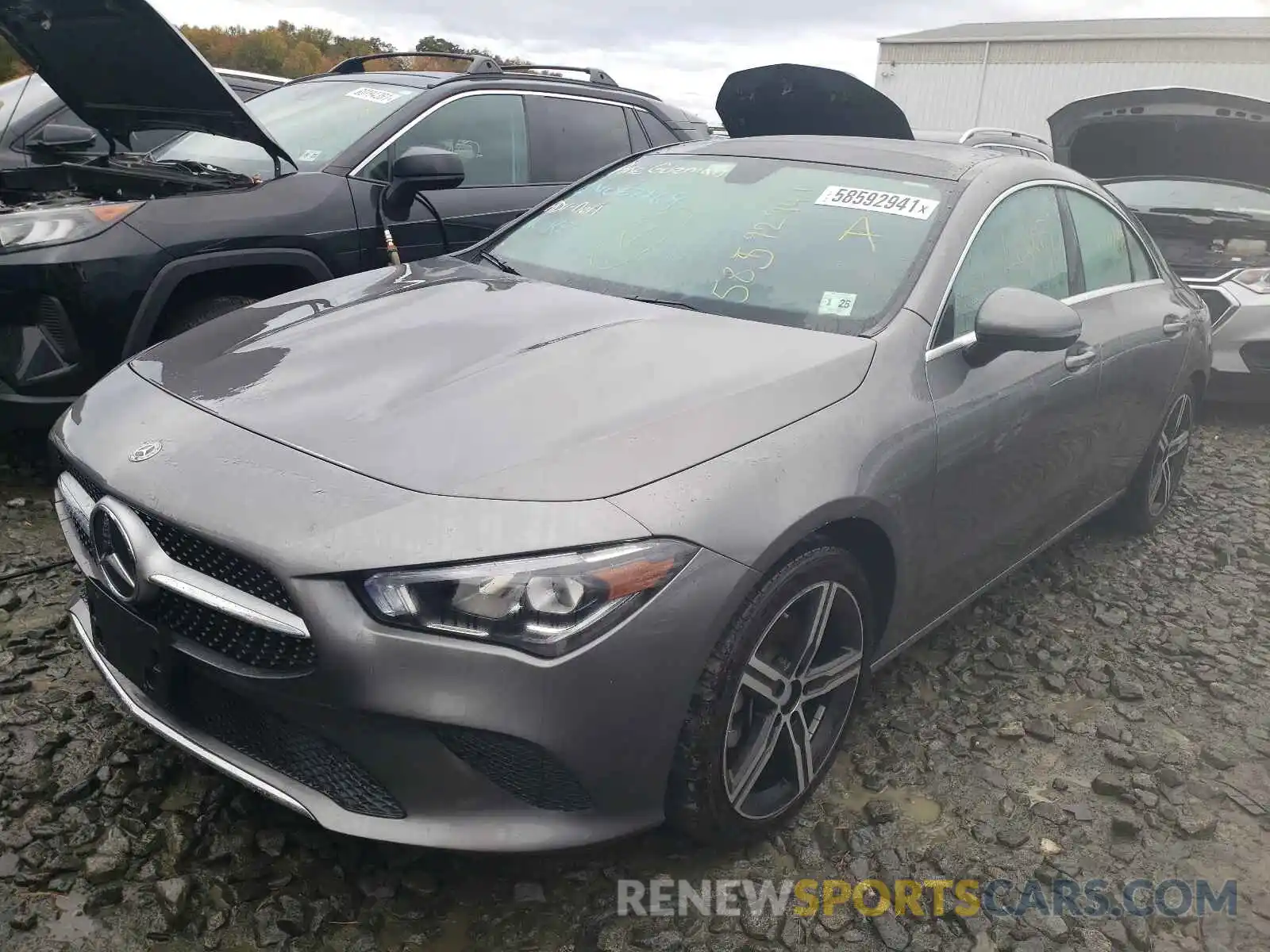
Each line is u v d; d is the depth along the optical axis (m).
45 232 3.61
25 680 2.72
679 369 2.27
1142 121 6.51
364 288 2.96
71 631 3.00
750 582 1.98
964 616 3.53
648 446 1.99
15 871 2.10
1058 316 2.58
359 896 2.11
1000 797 2.58
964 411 2.58
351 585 1.77
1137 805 2.57
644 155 3.67
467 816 1.88
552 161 5.40
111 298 3.69
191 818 2.28
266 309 2.83
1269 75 25.62
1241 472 5.40
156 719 2.10
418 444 1.95
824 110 4.28
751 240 2.90
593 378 2.21
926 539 2.55
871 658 2.54
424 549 1.76
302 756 1.94
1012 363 2.83
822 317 2.60
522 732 1.80
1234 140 6.43
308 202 4.30
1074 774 2.70
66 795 2.29
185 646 1.97
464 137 5.01
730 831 2.20
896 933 2.11
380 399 2.13
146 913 2.02
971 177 3.02
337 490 1.85
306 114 4.99
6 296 3.56
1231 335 6.00
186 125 4.62
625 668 1.85
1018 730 2.86
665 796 2.05
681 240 2.99
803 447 2.15
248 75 7.70
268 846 2.20
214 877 2.12
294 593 1.76
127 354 3.79
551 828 1.91
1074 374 3.13
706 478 1.98
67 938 1.96
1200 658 3.35
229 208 4.05
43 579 3.30
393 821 1.88
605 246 3.10
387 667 1.76
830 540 2.26
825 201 2.99
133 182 4.41
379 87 5.05
